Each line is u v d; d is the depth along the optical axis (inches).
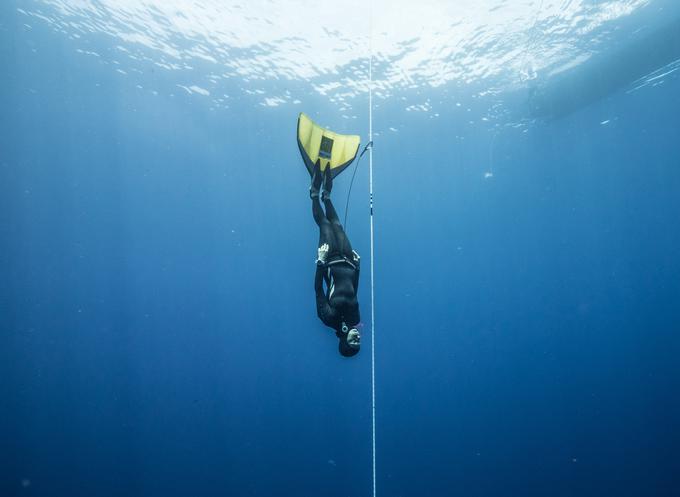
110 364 1401.3
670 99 647.8
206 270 1159.6
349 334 174.4
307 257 1072.2
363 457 1151.6
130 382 1488.7
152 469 1507.1
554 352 1812.3
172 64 545.3
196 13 470.6
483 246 1179.9
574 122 674.2
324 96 571.5
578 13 425.1
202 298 1216.2
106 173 783.1
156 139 698.8
